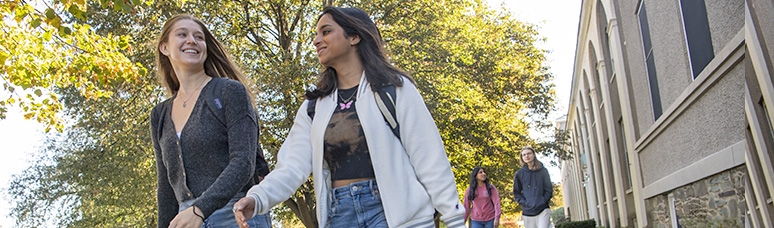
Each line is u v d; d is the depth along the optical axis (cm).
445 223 238
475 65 1991
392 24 1788
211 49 339
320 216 247
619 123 1566
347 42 260
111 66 823
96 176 1677
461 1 1881
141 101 1602
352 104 254
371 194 243
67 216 2009
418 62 1719
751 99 579
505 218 6194
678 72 895
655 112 1130
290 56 1580
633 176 1395
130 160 1647
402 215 235
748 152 604
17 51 765
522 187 981
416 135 244
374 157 241
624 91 1360
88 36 797
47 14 652
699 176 831
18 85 778
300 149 262
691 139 887
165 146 303
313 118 264
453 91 1852
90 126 1622
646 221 1339
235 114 292
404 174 241
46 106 856
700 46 768
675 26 865
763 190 575
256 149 302
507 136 2250
